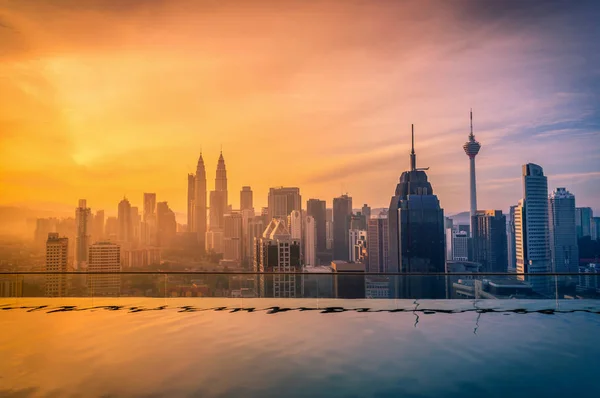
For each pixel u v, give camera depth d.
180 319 8.95
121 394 4.52
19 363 5.73
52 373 5.27
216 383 4.86
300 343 6.79
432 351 6.25
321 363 5.66
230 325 8.29
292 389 4.64
